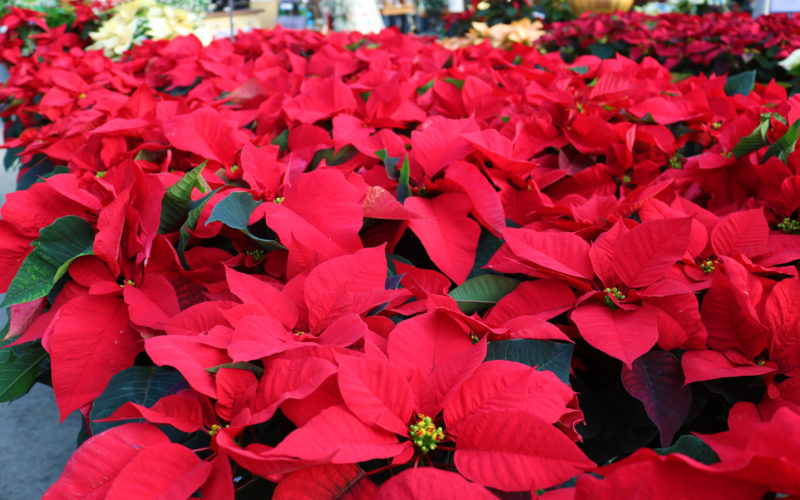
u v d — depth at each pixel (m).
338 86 1.87
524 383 0.74
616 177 1.69
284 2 12.78
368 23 6.01
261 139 1.73
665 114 1.86
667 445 0.94
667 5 8.91
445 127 1.38
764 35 4.03
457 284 1.20
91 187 1.49
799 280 0.96
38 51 3.96
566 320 1.09
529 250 1.07
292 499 0.67
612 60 2.42
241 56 3.21
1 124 5.62
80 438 1.12
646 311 0.97
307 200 1.13
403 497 0.62
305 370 0.73
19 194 1.22
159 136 1.68
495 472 0.67
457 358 0.79
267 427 0.81
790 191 1.29
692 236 1.12
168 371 0.97
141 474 0.67
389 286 1.00
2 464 2.36
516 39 4.15
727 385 0.97
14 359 1.19
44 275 1.09
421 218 1.11
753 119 1.65
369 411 0.71
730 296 0.99
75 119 1.98
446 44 4.25
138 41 4.19
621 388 1.10
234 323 0.87
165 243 1.11
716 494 0.54
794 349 0.94
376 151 1.47
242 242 1.23
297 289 0.96
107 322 1.04
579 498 0.57
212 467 0.69
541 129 1.70
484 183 1.25
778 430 0.61
